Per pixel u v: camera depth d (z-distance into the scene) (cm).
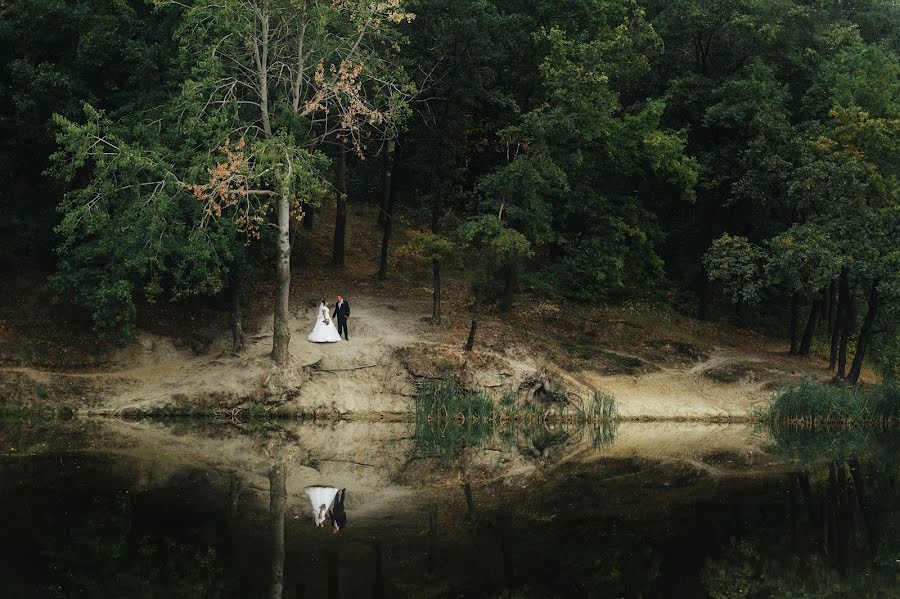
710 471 2533
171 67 3341
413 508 1933
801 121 4544
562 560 1566
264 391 3169
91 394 3114
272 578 1393
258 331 3544
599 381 3706
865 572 1598
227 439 2750
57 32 3481
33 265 3669
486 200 3588
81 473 2131
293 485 2122
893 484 2430
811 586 1491
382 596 1320
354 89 3089
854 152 3719
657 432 3322
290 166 2800
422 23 3725
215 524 1712
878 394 3691
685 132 4312
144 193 3148
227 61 3219
